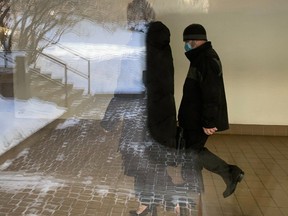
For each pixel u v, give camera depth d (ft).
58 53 16.53
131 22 8.86
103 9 13.99
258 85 15.33
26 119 15.44
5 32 16.67
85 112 14.88
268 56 14.94
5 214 9.13
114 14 13.30
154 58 8.23
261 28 14.61
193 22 13.08
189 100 8.27
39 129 14.99
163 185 9.19
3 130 14.37
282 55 14.84
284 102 15.21
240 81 15.31
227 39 14.74
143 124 9.15
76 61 15.98
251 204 9.34
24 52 16.85
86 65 15.33
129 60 8.89
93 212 9.02
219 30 14.56
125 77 9.06
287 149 13.15
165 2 11.80
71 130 14.49
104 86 14.19
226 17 14.34
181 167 9.11
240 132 15.10
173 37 11.68
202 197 9.02
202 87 7.97
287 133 15.05
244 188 10.21
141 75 8.71
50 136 14.19
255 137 14.65
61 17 16.34
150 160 9.36
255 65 15.08
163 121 8.62
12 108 15.76
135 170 9.68
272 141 14.25
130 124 9.62
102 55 14.42
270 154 12.73
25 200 9.82
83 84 15.43
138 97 9.02
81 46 15.69
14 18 16.71
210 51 8.11
